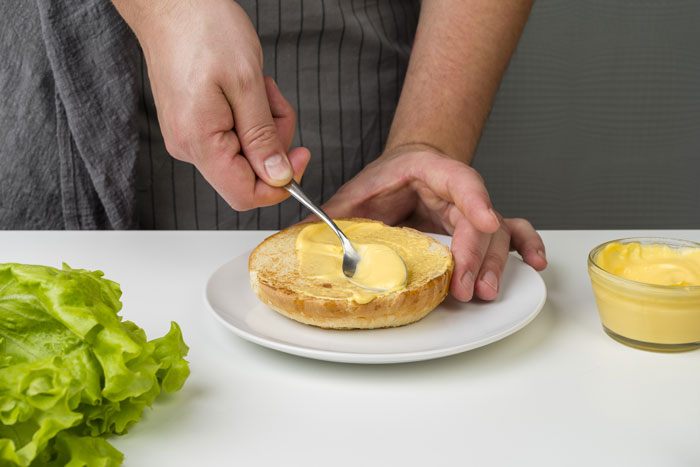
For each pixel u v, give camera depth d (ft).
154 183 3.30
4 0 3.09
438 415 2.02
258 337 2.15
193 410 2.03
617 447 1.94
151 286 2.52
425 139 2.93
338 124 3.39
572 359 2.19
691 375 2.14
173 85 2.34
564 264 2.66
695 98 5.05
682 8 4.88
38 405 1.82
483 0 3.05
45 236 2.85
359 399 2.07
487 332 2.21
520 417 2.02
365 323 2.22
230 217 3.39
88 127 3.09
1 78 3.15
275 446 1.94
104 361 1.88
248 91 2.32
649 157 5.20
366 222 2.56
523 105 5.09
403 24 3.49
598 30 4.93
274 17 3.21
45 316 1.91
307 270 2.33
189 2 2.35
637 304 2.19
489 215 2.38
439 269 2.32
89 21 3.01
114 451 1.88
